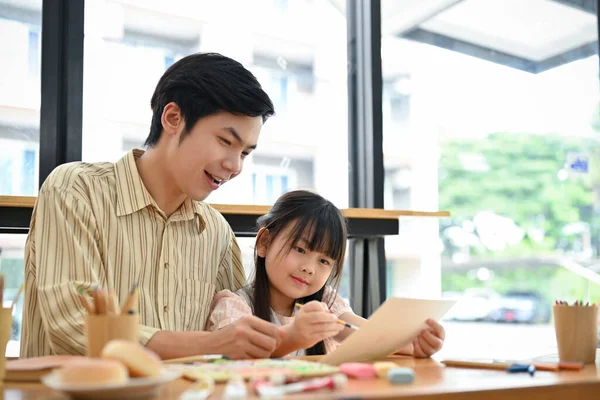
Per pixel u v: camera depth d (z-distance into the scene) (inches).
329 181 83.1
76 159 67.6
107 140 70.4
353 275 80.9
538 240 92.4
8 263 65.9
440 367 39.0
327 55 83.4
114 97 70.9
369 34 83.7
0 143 66.5
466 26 89.7
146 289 51.4
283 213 57.9
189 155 48.6
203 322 54.6
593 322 41.4
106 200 50.7
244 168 77.6
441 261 86.2
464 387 29.0
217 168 48.6
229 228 60.3
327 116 83.2
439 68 88.0
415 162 86.2
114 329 30.3
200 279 55.2
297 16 81.7
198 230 55.9
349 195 84.4
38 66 67.6
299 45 81.7
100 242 49.5
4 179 66.5
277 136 79.9
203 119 48.0
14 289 66.2
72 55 67.6
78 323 42.1
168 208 53.2
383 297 79.7
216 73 47.8
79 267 45.6
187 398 25.2
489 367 37.9
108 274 49.2
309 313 43.5
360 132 84.7
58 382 24.5
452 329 87.4
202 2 76.1
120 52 71.2
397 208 85.1
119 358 25.4
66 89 67.5
